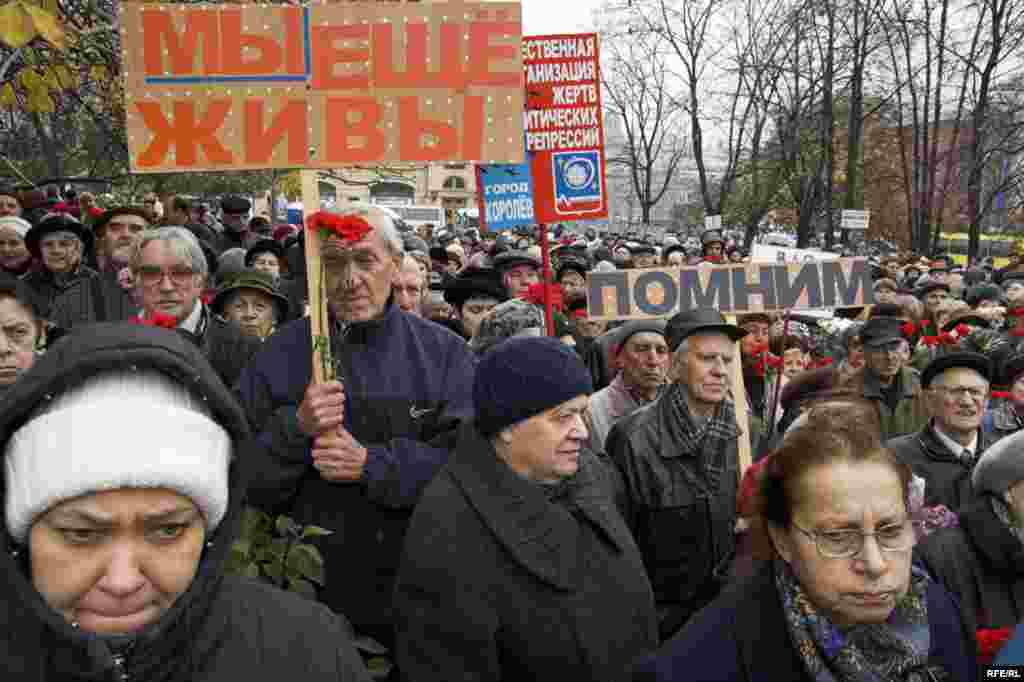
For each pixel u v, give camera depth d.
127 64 2.85
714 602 1.75
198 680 1.30
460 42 2.98
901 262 19.62
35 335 2.89
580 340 6.73
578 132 5.05
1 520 1.21
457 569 2.26
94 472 1.14
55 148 9.22
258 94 2.90
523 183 5.51
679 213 55.56
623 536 2.45
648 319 4.29
